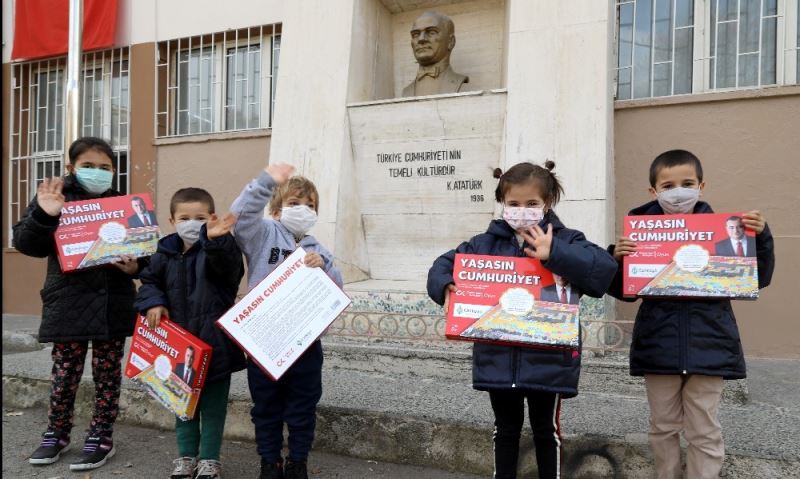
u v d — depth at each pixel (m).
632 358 2.41
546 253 2.12
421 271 5.01
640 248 2.35
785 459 2.39
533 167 2.31
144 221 3.07
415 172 4.98
